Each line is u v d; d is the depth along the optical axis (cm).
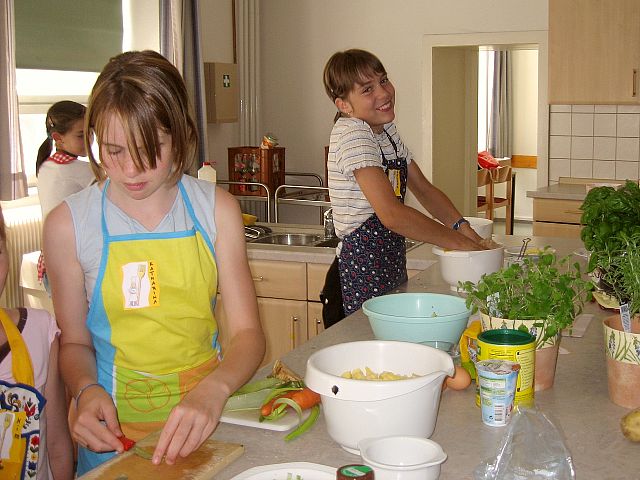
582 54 488
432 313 185
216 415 128
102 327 151
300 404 138
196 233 151
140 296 148
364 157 234
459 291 221
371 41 590
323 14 604
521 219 955
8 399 143
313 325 346
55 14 457
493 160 802
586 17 483
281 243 406
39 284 387
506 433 130
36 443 146
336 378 123
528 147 959
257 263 351
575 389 153
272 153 559
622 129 528
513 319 149
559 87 498
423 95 577
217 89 555
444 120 598
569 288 151
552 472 117
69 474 158
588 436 131
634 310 144
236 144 612
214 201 154
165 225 150
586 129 538
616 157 533
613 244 185
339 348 142
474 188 660
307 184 630
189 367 155
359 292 250
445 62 593
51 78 476
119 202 149
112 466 120
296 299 347
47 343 150
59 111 366
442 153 598
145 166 131
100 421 136
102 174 149
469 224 266
